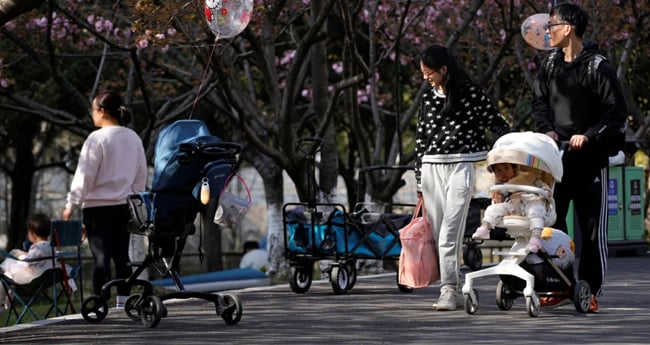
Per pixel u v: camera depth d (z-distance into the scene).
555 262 14.88
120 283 15.23
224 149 14.81
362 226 19.02
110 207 16.28
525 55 34.88
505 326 13.57
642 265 23.67
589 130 14.76
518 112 40.47
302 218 19.45
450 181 15.39
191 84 30.14
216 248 49.44
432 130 15.51
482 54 36.75
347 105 31.28
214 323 14.64
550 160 14.43
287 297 18.47
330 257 19.11
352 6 29.70
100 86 36.66
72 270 19.52
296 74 27.17
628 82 39.25
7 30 31.56
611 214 26.80
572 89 15.11
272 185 37.75
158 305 14.24
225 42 29.12
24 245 20.67
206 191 14.32
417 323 14.16
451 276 15.52
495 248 43.31
